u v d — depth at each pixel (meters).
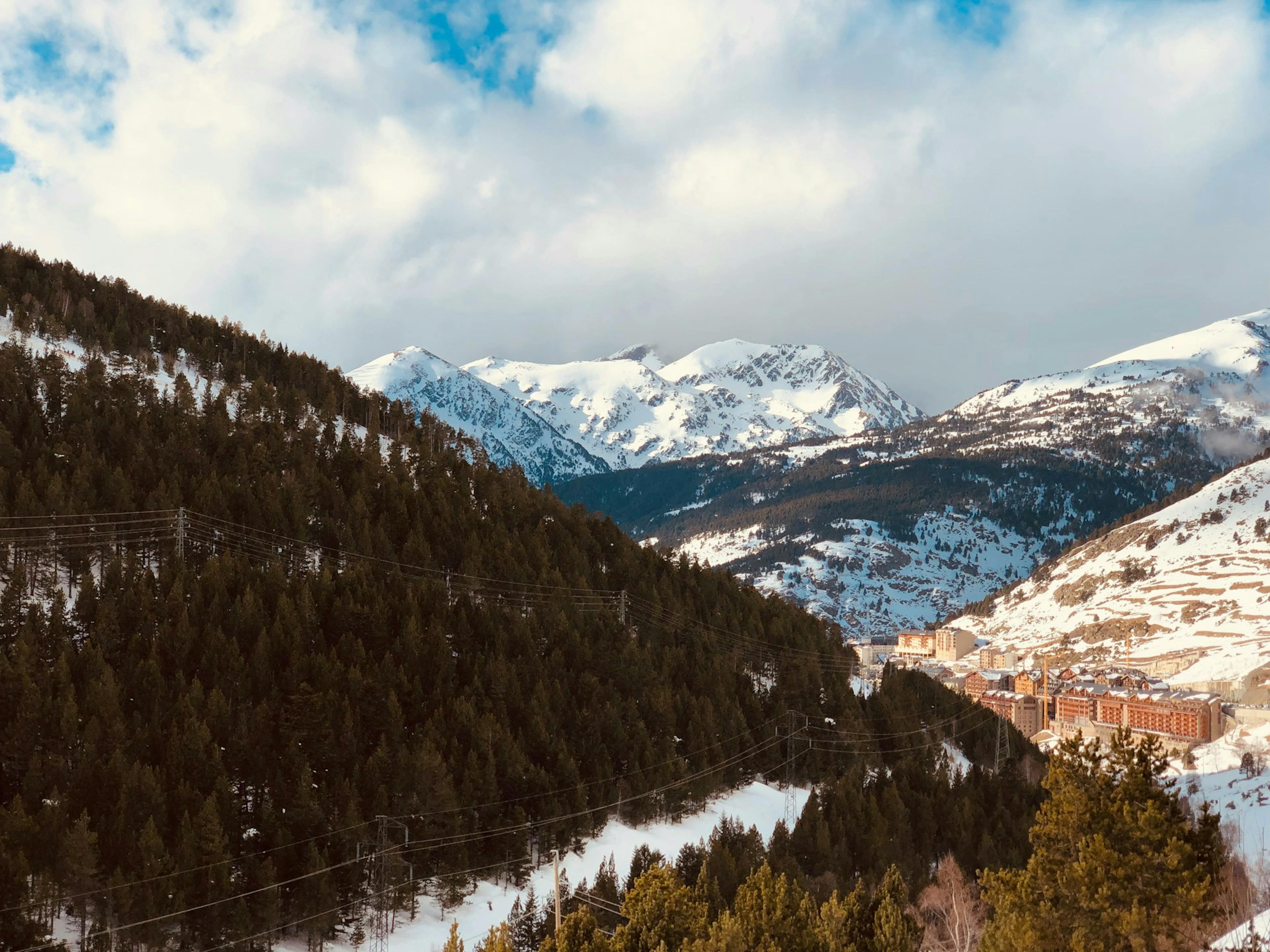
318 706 104.75
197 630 114.88
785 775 143.25
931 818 123.31
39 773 88.56
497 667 125.69
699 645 159.50
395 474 183.50
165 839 86.31
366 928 91.44
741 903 68.81
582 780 118.00
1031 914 48.62
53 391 164.88
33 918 77.50
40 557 126.75
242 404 188.12
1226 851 52.06
